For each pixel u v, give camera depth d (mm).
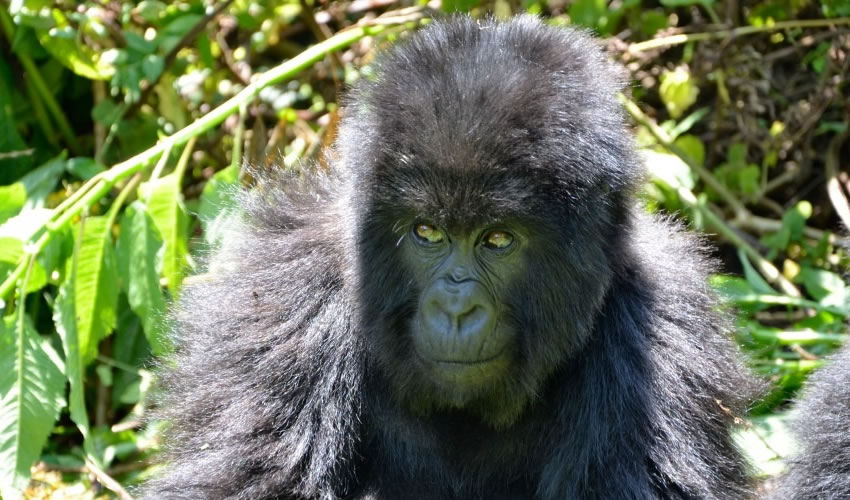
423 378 13102
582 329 13086
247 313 13766
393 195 12398
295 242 13930
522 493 14008
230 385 13562
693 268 14336
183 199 20344
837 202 19469
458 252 12539
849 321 16688
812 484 13625
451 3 19953
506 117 12055
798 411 14578
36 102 20125
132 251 15883
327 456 13555
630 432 13227
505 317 12758
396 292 12953
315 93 21719
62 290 15500
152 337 15742
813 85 20750
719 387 13570
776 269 19750
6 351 14867
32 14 18656
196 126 16891
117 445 17281
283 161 17734
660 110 21234
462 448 13875
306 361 13539
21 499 15375
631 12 20750
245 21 20844
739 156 20359
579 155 12445
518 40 13047
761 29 19953
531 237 12508
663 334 13438
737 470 13617
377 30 19000
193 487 13328
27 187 17953
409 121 12203
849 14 19688
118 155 20391
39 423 14766
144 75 19391
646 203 16188
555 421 13664
